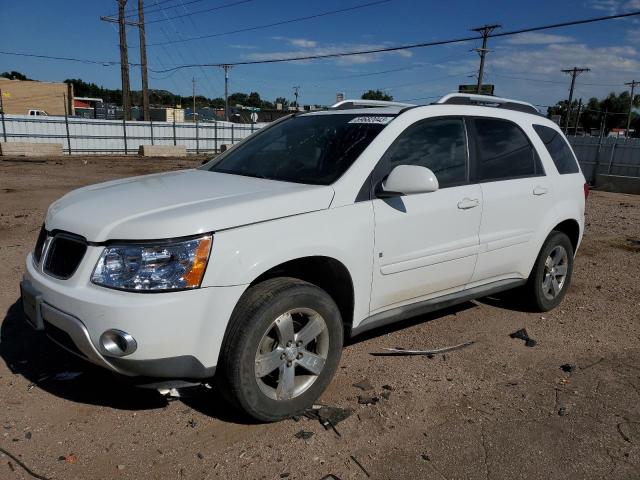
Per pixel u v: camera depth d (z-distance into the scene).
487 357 4.34
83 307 2.86
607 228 10.80
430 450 3.11
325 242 3.35
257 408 3.16
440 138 4.20
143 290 2.81
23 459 2.90
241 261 3.00
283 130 4.55
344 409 3.47
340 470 2.91
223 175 4.05
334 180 3.58
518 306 5.55
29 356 4.04
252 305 3.05
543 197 4.94
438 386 3.83
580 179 5.48
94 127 34.88
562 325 5.12
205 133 39.84
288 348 3.26
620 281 6.73
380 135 3.83
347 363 4.12
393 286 3.86
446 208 4.07
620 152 21.33
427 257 4.00
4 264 6.28
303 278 3.65
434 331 4.82
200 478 2.82
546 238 5.12
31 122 32.59
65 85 60.28
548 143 5.21
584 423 3.44
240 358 3.02
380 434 3.24
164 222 2.90
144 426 3.24
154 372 2.88
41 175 18.66
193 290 2.87
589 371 4.18
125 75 36.38
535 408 3.60
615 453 3.15
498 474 2.94
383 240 3.69
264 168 4.07
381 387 3.78
